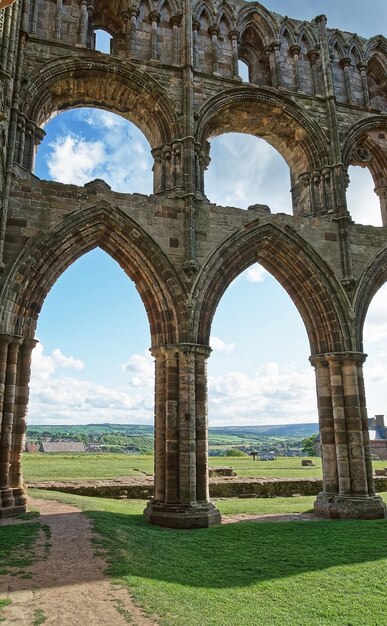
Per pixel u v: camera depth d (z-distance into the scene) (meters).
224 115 26.67
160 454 20.62
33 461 42.75
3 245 19.72
